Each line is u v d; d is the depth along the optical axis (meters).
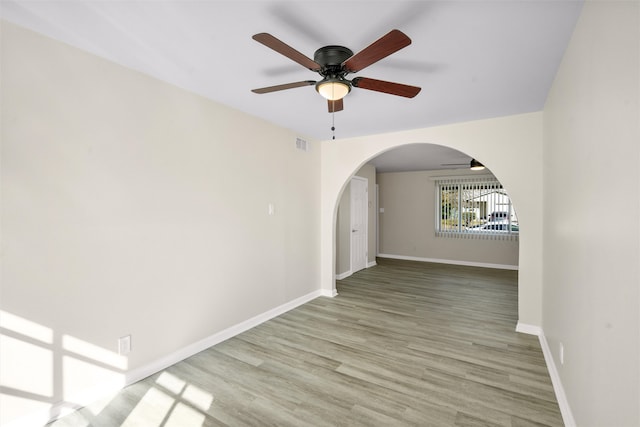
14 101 1.78
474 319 3.67
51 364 1.93
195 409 2.04
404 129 3.93
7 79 1.75
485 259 7.12
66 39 1.92
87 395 2.09
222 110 3.04
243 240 3.30
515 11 1.62
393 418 1.96
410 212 8.06
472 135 3.57
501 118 3.41
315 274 4.55
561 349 2.12
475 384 2.32
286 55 1.67
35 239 1.86
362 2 1.55
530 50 2.01
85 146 2.07
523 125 3.30
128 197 2.31
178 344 2.66
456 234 7.46
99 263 2.15
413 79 2.45
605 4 1.26
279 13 1.64
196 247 2.81
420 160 6.37
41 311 1.89
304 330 3.34
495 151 3.44
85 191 2.07
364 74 2.37
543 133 3.13
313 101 2.96
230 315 3.16
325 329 3.37
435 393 2.21
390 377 2.42
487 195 7.16
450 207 7.61
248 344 3.00
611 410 1.17
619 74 1.12
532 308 3.25
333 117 3.43
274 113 3.33
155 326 2.49
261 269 3.55
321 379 2.39
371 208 7.08
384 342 3.04
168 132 2.57
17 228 1.79
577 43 1.70
